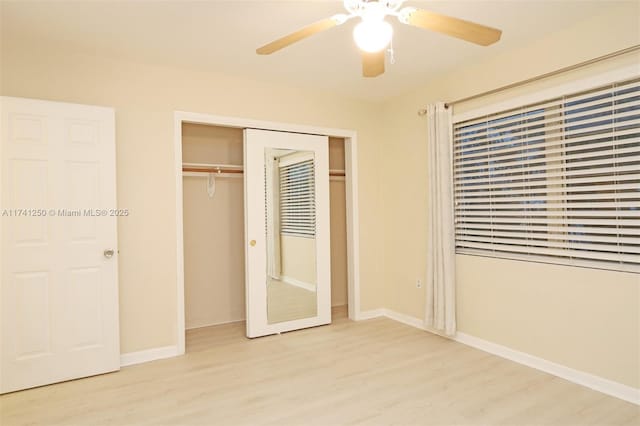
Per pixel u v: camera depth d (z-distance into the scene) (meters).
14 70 2.59
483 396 2.34
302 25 2.44
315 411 2.19
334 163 4.57
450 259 3.28
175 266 3.11
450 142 3.31
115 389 2.49
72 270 2.63
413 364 2.84
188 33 2.54
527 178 2.77
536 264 2.74
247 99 3.43
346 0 1.84
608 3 2.23
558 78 2.58
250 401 2.32
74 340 2.63
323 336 3.53
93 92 2.83
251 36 2.59
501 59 2.93
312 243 3.84
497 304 3.01
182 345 3.11
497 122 3.00
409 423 2.06
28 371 2.49
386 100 4.07
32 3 2.15
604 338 2.37
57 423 2.10
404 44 2.74
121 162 2.92
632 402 2.24
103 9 2.23
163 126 3.08
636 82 2.25
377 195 4.19
